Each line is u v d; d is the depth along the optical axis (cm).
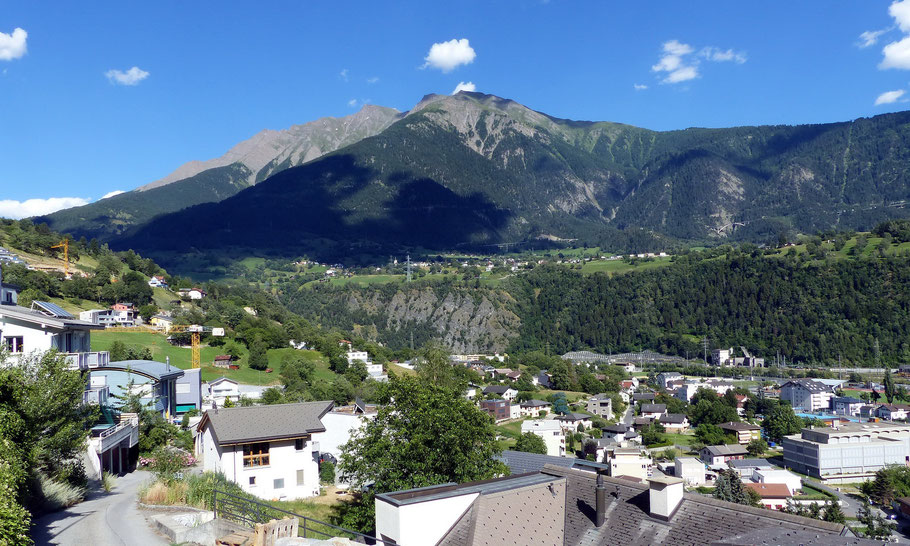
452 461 3481
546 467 2647
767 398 19225
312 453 4944
